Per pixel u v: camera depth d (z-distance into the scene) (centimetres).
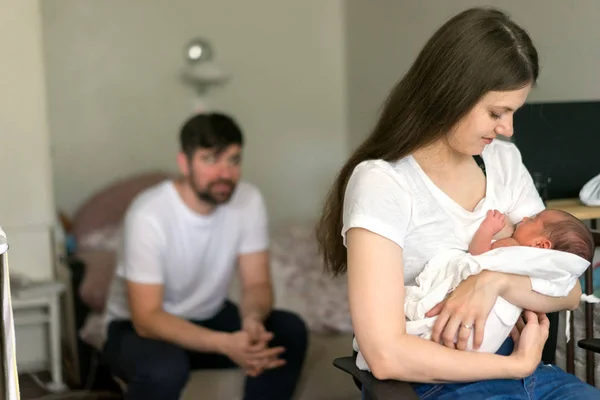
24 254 351
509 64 133
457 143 142
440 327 135
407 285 147
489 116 136
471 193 153
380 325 131
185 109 458
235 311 265
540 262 139
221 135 243
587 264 143
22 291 316
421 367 130
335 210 159
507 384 139
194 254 247
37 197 352
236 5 463
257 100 473
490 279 137
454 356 131
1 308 127
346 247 146
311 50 481
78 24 433
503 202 155
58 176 435
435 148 150
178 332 231
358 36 451
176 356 223
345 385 265
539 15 255
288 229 421
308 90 484
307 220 454
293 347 247
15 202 349
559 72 246
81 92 437
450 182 151
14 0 342
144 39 446
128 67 444
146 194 247
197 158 242
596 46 227
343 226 142
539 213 152
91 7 434
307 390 262
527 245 147
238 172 253
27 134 349
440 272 142
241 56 467
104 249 384
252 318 243
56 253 356
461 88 135
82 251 383
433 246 144
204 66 448
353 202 140
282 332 248
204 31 458
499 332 139
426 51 142
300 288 348
